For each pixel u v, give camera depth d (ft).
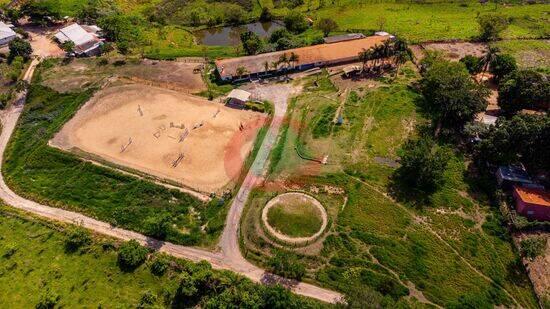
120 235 303.48
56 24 562.66
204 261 274.16
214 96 436.35
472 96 377.50
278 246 291.79
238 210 318.45
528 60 487.20
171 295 262.88
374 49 456.86
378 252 284.61
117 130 387.75
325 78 469.16
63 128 388.16
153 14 620.49
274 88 452.35
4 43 502.79
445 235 296.92
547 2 647.56
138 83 450.71
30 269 278.87
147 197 329.52
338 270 276.21
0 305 259.39
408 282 269.44
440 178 327.26
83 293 265.54
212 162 357.61
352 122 399.03
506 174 324.60
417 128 389.60
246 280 265.54
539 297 259.19
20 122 398.83
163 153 364.58
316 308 247.09
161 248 294.87
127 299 262.06
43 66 469.57
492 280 269.85
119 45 502.38
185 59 502.38
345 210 315.17
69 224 308.40
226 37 601.62
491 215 308.19
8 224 307.99
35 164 356.38
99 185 338.34
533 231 296.71
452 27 572.51
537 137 315.37
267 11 615.57
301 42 523.70
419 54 511.81
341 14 629.51
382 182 337.72
